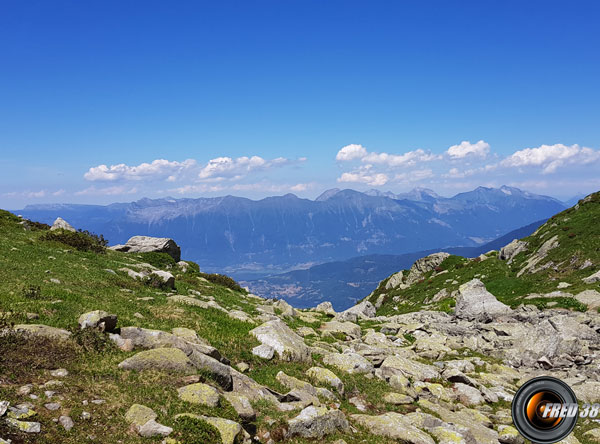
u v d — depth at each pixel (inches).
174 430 462.9
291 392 676.7
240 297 1841.8
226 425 493.0
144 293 1227.2
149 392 539.8
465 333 1574.8
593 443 719.1
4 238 1505.9
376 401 790.5
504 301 2178.9
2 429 395.5
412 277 3959.2
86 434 434.3
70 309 798.5
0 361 515.8
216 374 637.9
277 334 933.2
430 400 848.3
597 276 2010.3
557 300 1850.4
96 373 558.6
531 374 1119.6
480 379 1021.8
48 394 477.7
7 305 733.9
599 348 1214.9
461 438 635.5
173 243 2431.1
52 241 1691.7
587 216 2775.6
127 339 678.5
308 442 565.6
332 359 967.6
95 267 1402.6
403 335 1510.8
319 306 2128.4
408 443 611.5
